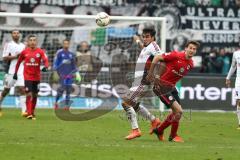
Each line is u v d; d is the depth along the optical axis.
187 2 68.06
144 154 30.06
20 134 37.59
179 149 32.25
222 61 67.94
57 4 66.12
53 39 63.16
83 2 66.69
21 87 50.59
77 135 37.91
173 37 68.06
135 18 56.50
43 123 45.12
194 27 68.31
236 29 68.50
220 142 36.22
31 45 48.81
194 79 61.34
